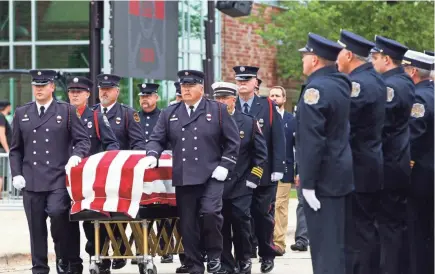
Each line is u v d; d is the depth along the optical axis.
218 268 19.22
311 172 15.35
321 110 15.37
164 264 23.62
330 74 15.72
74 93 21.05
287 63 56.53
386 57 17.66
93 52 29.77
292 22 54.72
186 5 51.81
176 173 19.08
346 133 15.80
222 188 19.19
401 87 17.27
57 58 47.94
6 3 48.34
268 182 21.31
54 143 19.27
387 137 17.38
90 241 20.59
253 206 21.39
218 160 19.22
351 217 16.55
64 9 47.75
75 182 18.89
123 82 47.03
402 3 49.84
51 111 19.36
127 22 31.08
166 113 19.38
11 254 23.45
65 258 19.62
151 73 32.28
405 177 17.53
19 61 48.34
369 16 51.25
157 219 19.64
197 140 19.08
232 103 20.47
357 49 16.58
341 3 51.41
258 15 55.66
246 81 21.39
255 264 23.50
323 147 15.38
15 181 19.23
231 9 34.56
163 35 32.94
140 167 18.66
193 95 19.19
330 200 15.55
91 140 21.05
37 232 19.36
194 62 52.34
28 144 19.28
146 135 23.91
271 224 21.58
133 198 18.62
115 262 21.62
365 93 16.41
